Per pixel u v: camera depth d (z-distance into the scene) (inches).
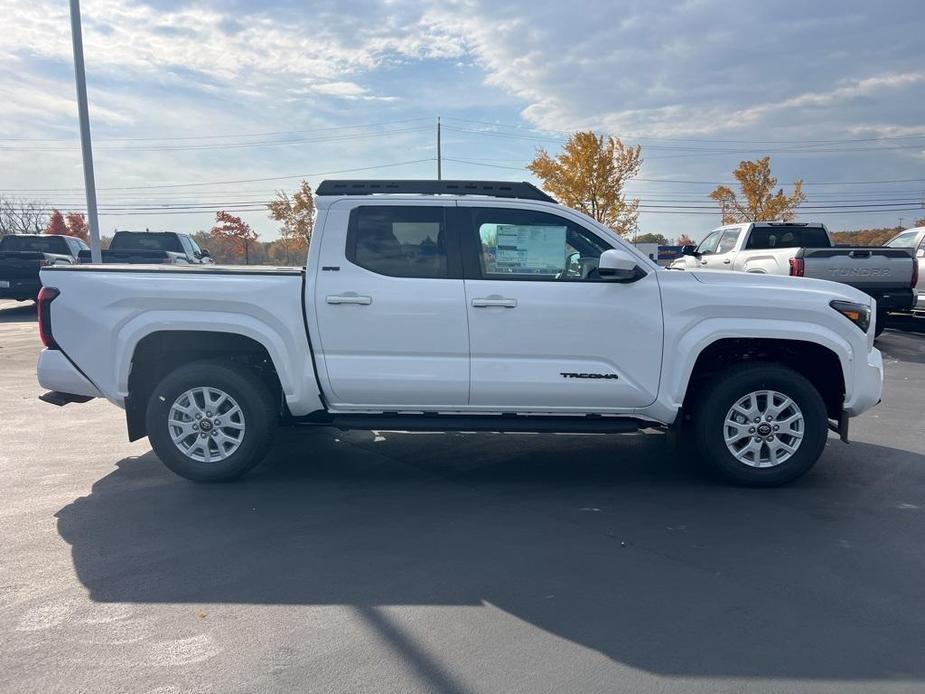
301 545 175.0
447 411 220.7
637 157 1122.7
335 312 212.2
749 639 133.1
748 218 1357.0
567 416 221.1
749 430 216.2
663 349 213.2
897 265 474.6
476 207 217.8
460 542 177.3
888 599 148.5
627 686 118.8
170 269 217.2
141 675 120.8
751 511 199.3
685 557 169.0
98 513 195.3
